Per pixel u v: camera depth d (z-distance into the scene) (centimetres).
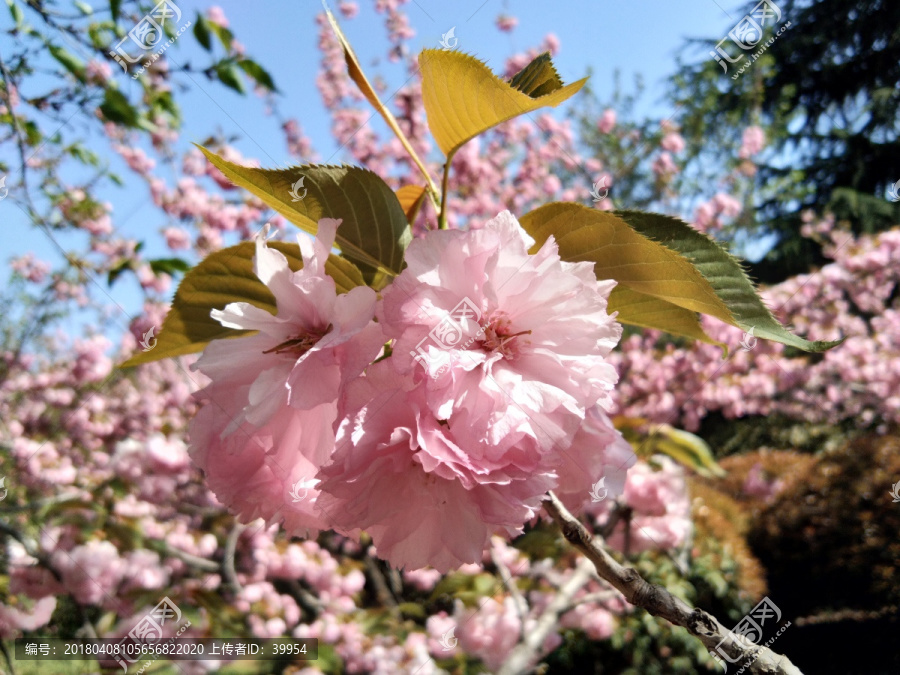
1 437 317
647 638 352
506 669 259
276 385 60
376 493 62
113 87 235
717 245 73
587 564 279
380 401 58
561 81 86
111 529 275
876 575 295
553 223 68
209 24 207
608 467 76
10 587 257
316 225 72
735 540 304
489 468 56
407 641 263
